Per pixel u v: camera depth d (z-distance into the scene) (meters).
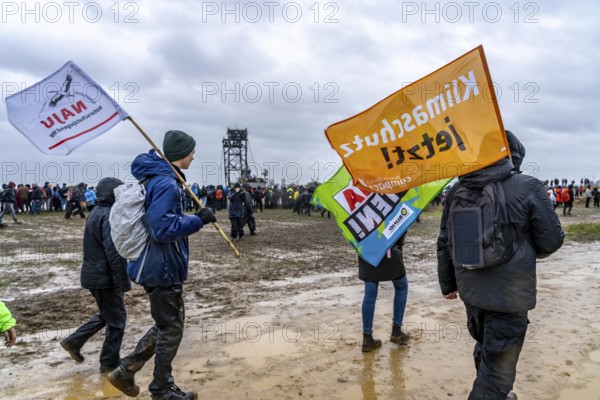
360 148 3.08
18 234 14.61
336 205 4.30
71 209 20.56
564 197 25.31
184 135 3.25
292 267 9.03
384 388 3.54
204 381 3.70
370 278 4.25
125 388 3.19
